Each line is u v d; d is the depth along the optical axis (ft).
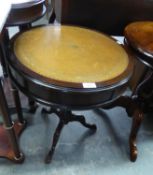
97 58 2.97
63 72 2.63
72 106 2.72
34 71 2.58
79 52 3.02
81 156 3.96
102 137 4.35
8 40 3.22
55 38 3.23
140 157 4.11
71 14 3.97
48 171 3.66
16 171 3.59
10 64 2.71
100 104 2.80
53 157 3.85
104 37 3.51
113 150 4.15
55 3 4.13
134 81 4.79
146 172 3.90
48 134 4.22
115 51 3.19
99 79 2.63
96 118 4.72
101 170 3.81
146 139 4.47
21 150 3.88
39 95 2.69
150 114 5.00
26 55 2.78
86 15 4.00
